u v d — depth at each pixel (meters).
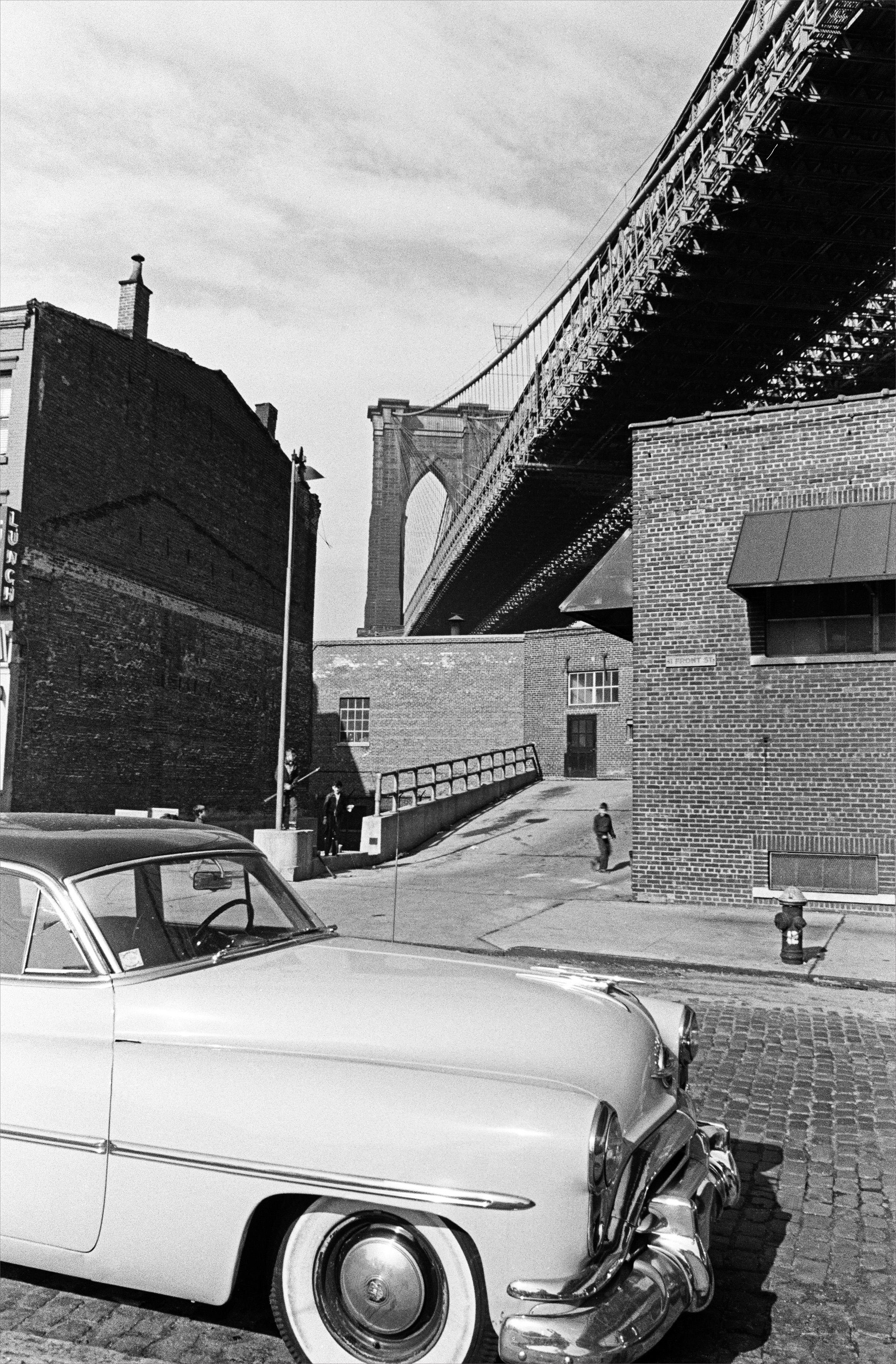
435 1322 2.75
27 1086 3.15
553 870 18.41
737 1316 3.40
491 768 28.28
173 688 27.80
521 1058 2.96
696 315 28.67
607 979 3.79
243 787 31.81
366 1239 2.83
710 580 13.98
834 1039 7.30
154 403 26.97
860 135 21.61
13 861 3.41
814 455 13.48
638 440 14.48
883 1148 5.01
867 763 13.07
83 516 23.80
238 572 31.72
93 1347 3.11
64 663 23.09
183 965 3.37
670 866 14.09
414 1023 3.07
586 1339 2.52
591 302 32.69
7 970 3.32
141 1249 2.99
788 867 13.54
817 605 13.49
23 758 21.66
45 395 22.50
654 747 14.22
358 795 37.28
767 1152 4.95
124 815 4.19
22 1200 3.12
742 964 9.98
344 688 37.84
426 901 14.55
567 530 48.75
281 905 4.08
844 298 27.91
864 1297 3.54
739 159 22.09
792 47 20.33
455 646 37.12
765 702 13.62
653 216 27.92
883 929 12.00
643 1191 2.93
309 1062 2.95
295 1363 3.01
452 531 57.97
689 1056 3.65
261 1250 3.08
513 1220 2.63
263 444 33.72
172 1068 3.02
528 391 38.03
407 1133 2.74
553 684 33.78
